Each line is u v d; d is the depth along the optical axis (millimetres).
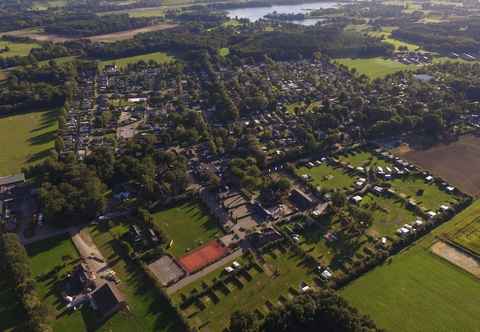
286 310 166500
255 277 194375
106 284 182750
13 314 173375
